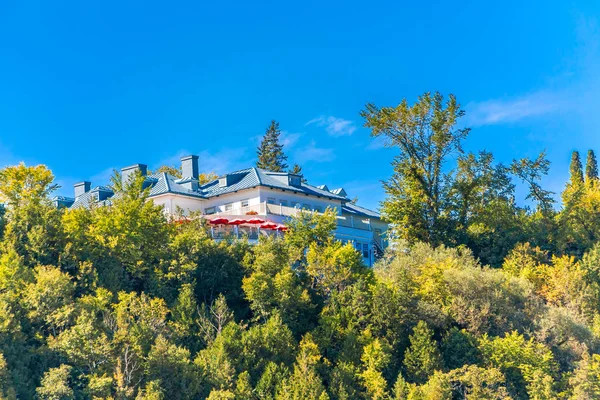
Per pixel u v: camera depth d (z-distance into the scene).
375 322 58.09
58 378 46.25
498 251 77.75
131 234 60.75
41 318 51.31
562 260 69.31
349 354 55.22
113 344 49.38
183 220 70.50
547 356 55.53
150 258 61.62
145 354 50.19
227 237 67.81
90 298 53.38
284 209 78.19
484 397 52.00
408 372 55.09
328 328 57.12
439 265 64.56
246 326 56.12
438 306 60.03
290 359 54.44
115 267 59.31
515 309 61.75
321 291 61.97
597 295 66.19
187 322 55.22
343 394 51.69
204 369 50.56
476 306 60.44
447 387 52.09
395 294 59.44
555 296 65.69
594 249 73.12
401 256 71.00
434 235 79.25
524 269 68.94
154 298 57.53
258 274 58.84
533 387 53.44
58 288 52.44
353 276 61.91
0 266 53.91
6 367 45.97
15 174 62.78
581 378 54.00
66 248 58.28
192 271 60.50
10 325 48.78
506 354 55.47
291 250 64.12
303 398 49.81
